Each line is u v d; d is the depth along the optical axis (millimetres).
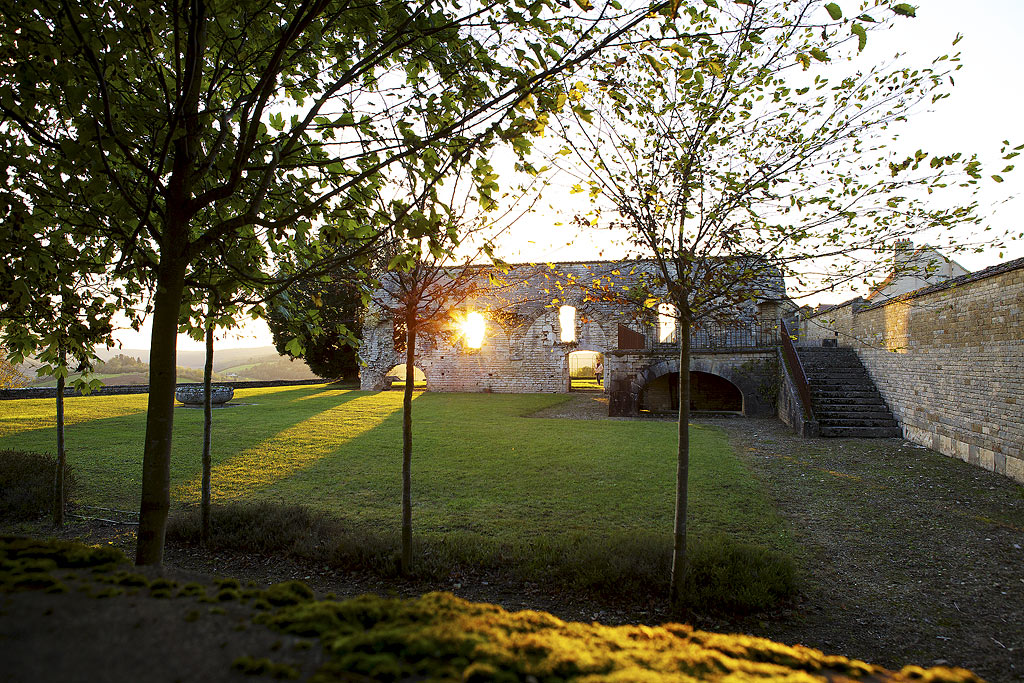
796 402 14641
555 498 7957
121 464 9883
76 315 4250
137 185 3615
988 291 9391
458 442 12438
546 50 3438
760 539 6379
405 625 1411
